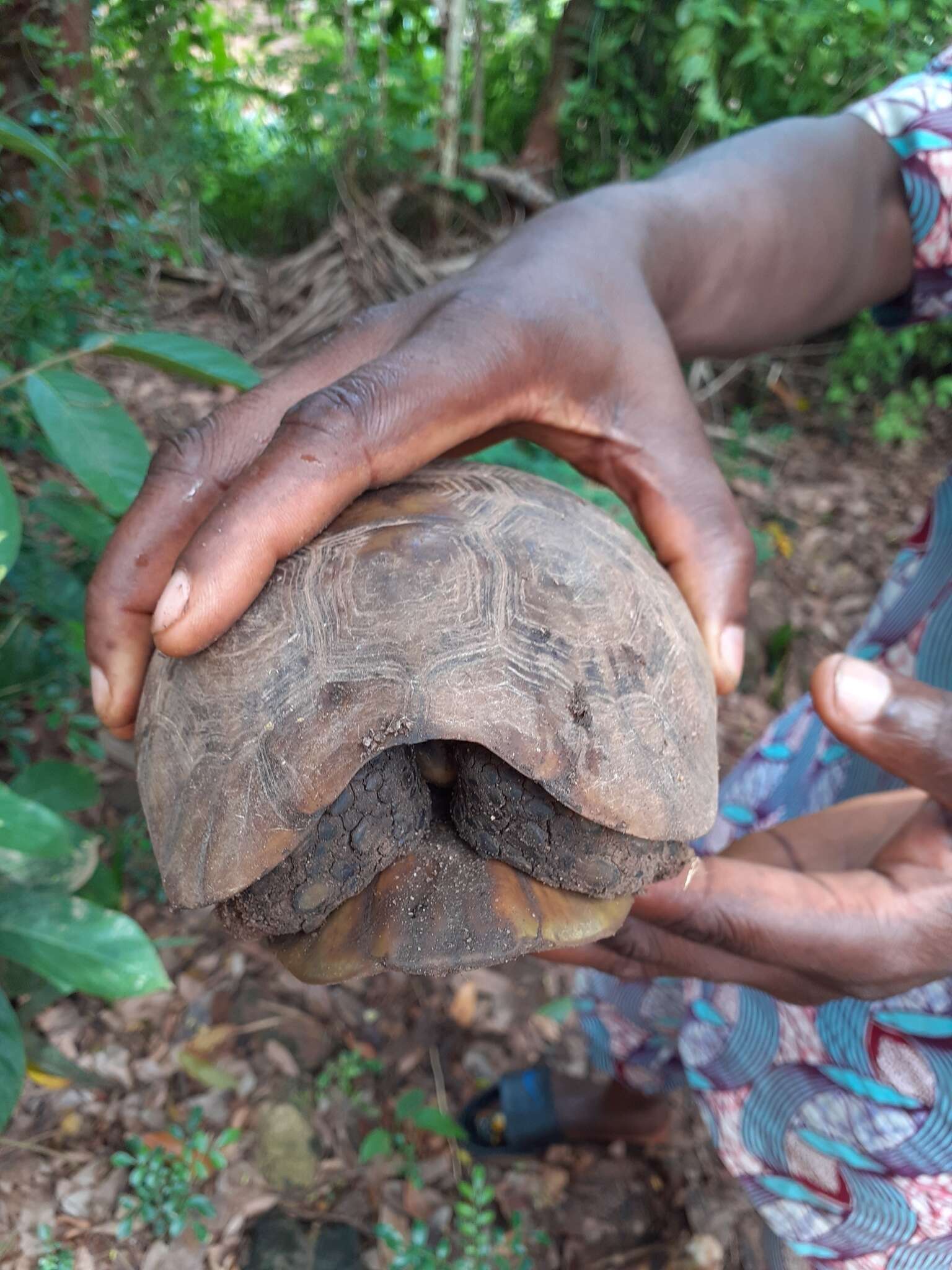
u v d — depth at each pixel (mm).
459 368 196
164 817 196
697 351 274
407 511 203
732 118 820
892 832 245
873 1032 243
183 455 205
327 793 180
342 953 188
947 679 255
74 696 440
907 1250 254
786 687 647
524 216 951
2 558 203
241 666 192
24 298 396
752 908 206
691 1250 369
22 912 238
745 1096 281
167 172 756
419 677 183
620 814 186
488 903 190
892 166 270
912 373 1005
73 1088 368
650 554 239
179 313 801
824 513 820
